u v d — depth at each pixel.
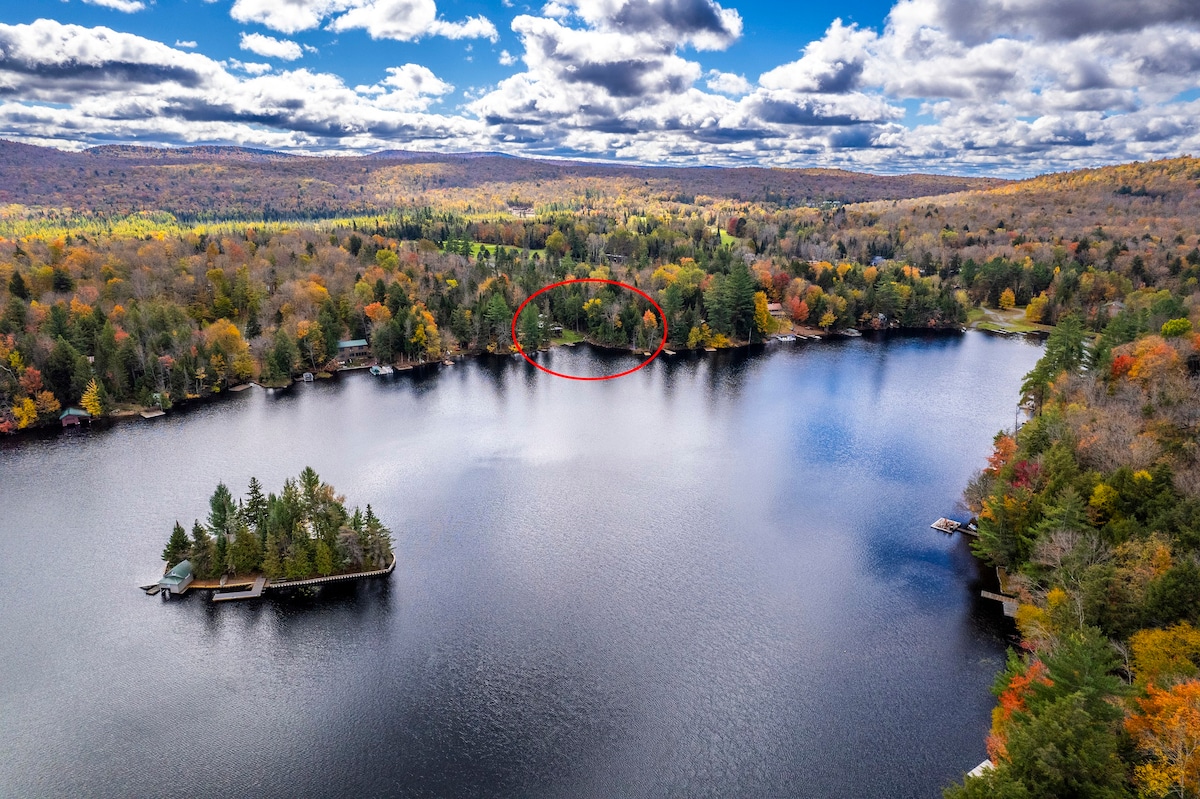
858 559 112.56
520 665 89.44
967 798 54.44
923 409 188.88
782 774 73.75
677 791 72.19
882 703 82.62
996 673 86.69
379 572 107.62
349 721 81.06
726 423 179.50
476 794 71.88
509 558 113.12
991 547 103.56
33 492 136.88
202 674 88.31
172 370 195.62
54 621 97.81
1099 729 51.16
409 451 159.62
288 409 191.62
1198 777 47.22
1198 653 60.88
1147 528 80.06
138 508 130.00
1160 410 109.56
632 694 84.69
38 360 184.62
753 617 98.25
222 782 73.31
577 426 177.75
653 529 122.44
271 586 105.50
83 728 80.06
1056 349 158.12
